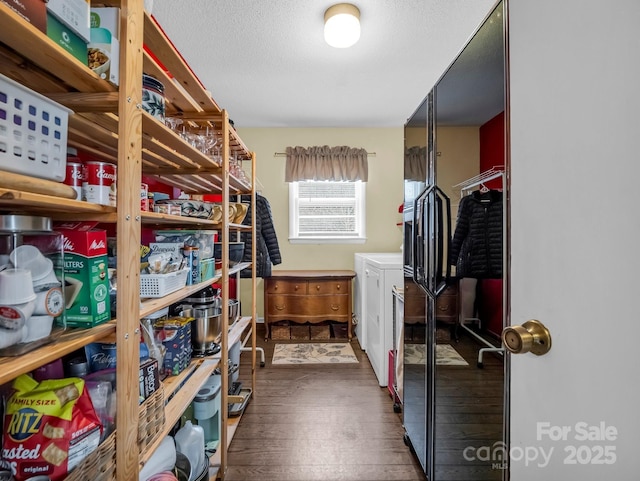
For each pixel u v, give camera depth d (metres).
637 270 0.50
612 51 0.53
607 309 0.54
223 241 1.60
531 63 0.73
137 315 0.83
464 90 1.15
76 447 0.66
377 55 2.43
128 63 0.79
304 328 3.66
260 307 4.01
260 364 2.93
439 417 1.37
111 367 0.92
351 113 3.55
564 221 0.64
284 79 2.79
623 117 0.52
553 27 0.66
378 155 4.03
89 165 0.77
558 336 0.65
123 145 0.78
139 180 0.84
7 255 0.62
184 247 1.41
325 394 2.39
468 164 1.12
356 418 2.08
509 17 0.82
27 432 0.64
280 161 3.99
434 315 1.42
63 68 0.67
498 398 0.94
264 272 2.94
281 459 1.70
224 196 1.60
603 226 0.55
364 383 2.57
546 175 0.69
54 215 0.78
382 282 2.51
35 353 0.60
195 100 1.47
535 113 0.72
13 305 0.59
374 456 1.72
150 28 0.97
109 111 0.83
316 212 4.09
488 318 0.99
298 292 3.61
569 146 0.62
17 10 0.53
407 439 1.81
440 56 2.44
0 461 0.64
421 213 1.58
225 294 1.61
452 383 1.26
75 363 0.89
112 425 0.79
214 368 1.53
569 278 0.62
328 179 3.91
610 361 0.54
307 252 4.04
